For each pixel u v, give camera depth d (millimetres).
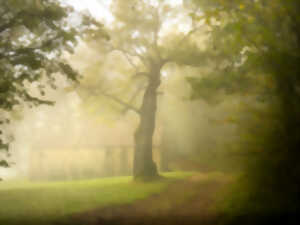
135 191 16453
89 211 11406
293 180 7039
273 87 7812
